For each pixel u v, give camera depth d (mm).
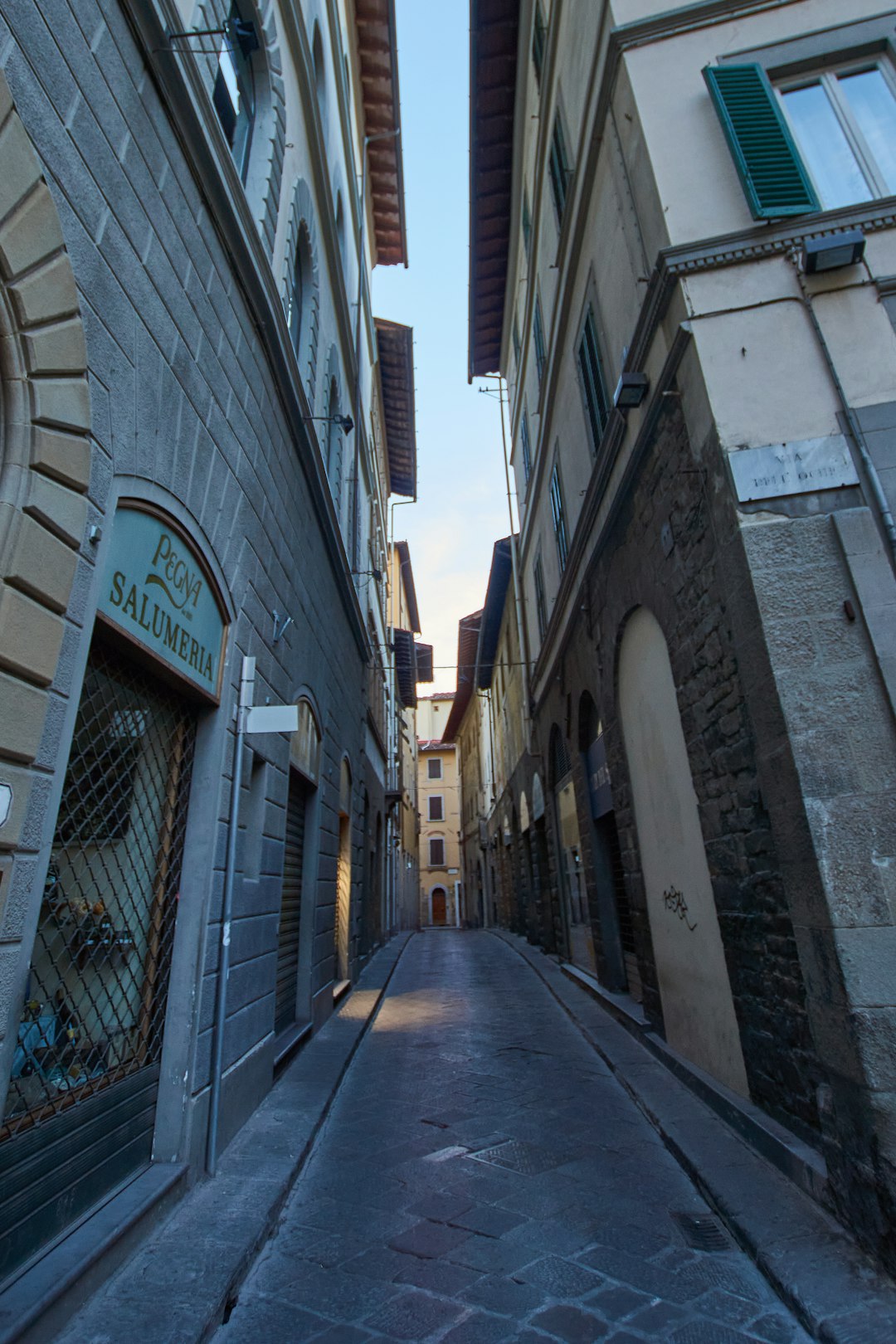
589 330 7539
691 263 4391
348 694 10828
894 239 4254
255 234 4762
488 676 25422
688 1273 2850
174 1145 3471
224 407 4383
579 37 7020
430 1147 4320
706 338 4262
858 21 4926
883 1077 2896
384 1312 2627
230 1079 4242
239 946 4508
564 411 9500
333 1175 3945
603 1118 4711
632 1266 2910
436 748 45938
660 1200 3500
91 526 2701
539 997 9633
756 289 4297
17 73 2336
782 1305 2625
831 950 3162
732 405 4094
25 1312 2135
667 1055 5551
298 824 7223
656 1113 4531
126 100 3143
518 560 16328
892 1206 2693
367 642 12422
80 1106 2795
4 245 2189
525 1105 5023
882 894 3180
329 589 8602
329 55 8930
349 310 10648
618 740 7016
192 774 4066
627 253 5754
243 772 4629
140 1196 3018
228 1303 2641
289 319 6426
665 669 5645
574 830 10531
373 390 15703
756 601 3703
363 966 12695
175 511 3574
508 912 22875
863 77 4922
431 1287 2791
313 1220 3393
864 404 3955
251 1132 4379
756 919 4102
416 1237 3201
